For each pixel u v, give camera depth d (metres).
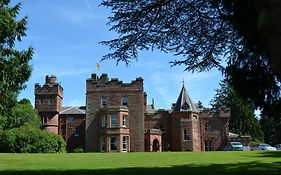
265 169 17.28
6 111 18.31
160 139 57.50
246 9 9.34
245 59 11.23
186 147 57.16
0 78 16.89
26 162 22.52
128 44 11.89
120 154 31.50
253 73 11.19
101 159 25.28
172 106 67.25
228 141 60.41
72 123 62.06
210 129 60.88
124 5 11.14
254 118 79.75
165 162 22.61
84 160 24.34
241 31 10.04
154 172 16.33
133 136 54.34
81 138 61.41
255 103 11.56
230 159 24.53
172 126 58.62
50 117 61.16
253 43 10.09
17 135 45.88
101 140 54.12
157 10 11.33
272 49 4.49
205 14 11.58
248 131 78.44
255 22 9.38
